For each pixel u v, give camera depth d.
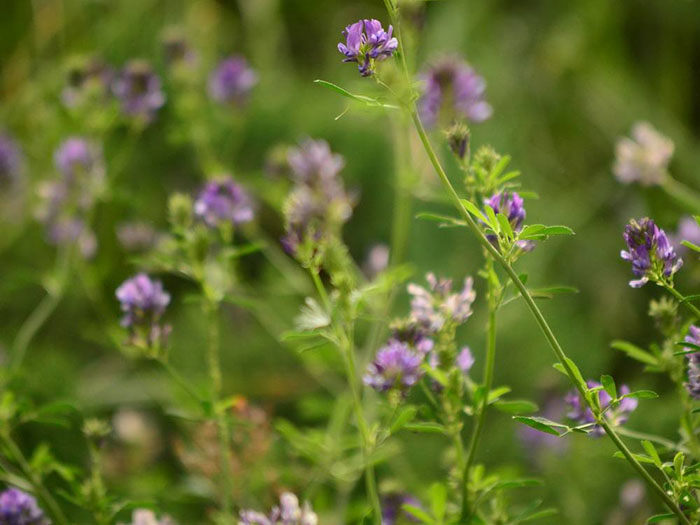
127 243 1.32
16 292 1.57
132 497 1.12
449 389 0.90
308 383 1.35
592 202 1.73
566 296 1.52
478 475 0.92
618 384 1.36
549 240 1.59
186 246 1.01
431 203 1.58
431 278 0.91
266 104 1.75
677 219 1.11
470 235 1.53
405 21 1.08
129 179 1.68
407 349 0.89
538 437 1.11
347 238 1.64
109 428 0.97
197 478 1.07
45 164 1.61
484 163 0.90
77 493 0.96
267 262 1.60
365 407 1.10
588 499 1.13
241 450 1.05
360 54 0.85
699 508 0.85
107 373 1.42
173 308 1.57
